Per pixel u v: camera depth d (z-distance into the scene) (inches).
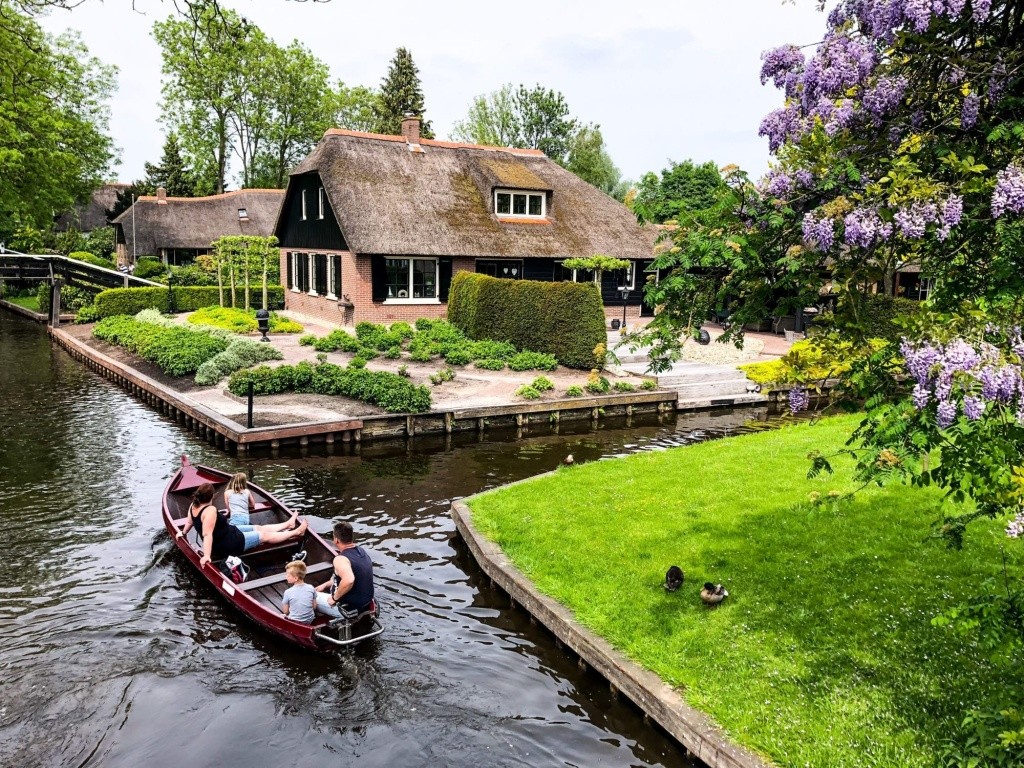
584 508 401.4
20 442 600.7
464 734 257.4
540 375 786.8
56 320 1240.8
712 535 352.8
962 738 203.6
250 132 2064.5
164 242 1647.4
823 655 252.4
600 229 1184.2
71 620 329.4
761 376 752.3
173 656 304.0
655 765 241.1
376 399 649.6
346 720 265.6
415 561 389.1
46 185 1352.1
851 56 202.8
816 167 196.2
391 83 2166.6
